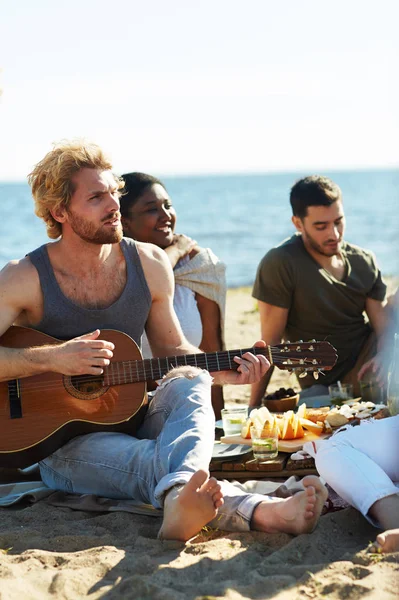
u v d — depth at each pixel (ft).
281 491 11.66
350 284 18.31
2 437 12.51
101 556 9.71
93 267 13.10
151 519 11.51
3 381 12.62
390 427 10.83
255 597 8.49
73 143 13.02
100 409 12.68
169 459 11.09
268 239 141.79
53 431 12.52
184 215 202.28
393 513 10.05
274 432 12.92
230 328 38.42
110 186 12.89
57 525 11.33
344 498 10.62
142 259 13.58
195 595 8.54
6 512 12.19
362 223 161.17
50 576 9.23
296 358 13.50
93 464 12.26
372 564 9.12
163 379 12.50
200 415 11.58
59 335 13.14
